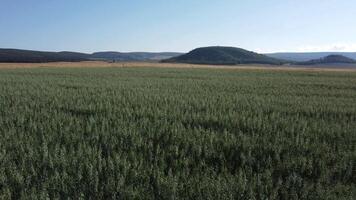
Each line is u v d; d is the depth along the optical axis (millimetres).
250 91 23359
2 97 17375
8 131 9961
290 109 15164
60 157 7516
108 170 7008
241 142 9102
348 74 48094
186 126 11430
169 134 9922
